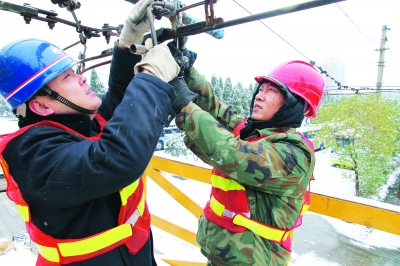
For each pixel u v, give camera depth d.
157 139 0.90
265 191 1.30
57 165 0.82
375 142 12.45
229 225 1.40
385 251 6.92
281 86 1.39
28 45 0.99
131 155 0.81
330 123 13.68
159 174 2.82
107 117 1.43
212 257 1.46
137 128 0.83
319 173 17.36
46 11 1.34
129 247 1.06
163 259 2.54
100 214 1.00
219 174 1.48
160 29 1.15
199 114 1.22
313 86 1.46
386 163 12.50
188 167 2.53
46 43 1.02
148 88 0.90
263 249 1.37
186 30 1.07
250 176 1.20
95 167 0.80
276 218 1.34
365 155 12.75
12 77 0.95
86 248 0.96
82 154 0.82
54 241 0.95
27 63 0.95
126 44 1.23
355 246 7.17
